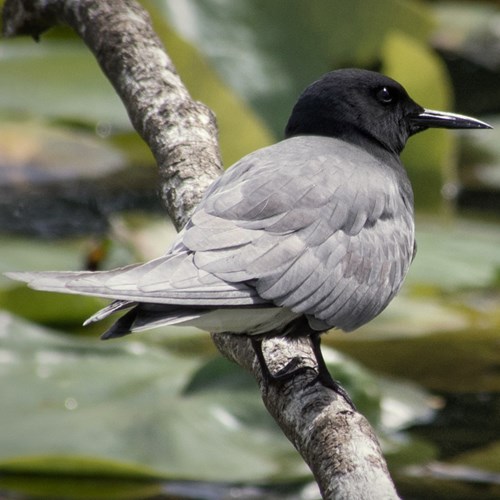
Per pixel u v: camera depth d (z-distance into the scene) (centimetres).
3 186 1664
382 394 1170
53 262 1374
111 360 1154
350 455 672
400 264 809
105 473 1012
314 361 796
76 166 1736
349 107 895
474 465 1080
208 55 1570
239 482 999
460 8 2423
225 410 1067
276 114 1580
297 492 1006
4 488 1001
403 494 1029
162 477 1004
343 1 1666
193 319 704
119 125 1830
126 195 1670
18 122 1794
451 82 2114
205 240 724
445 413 1169
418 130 934
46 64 1872
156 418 1052
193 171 874
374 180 812
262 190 762
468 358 1277
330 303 754
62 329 1287
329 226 765
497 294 1423
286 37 1616
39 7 1023
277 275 728
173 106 921
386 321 1354
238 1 1608
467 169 1841
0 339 1171
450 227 1633
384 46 1694
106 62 965
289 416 725
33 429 1034
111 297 655
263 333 764
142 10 994
